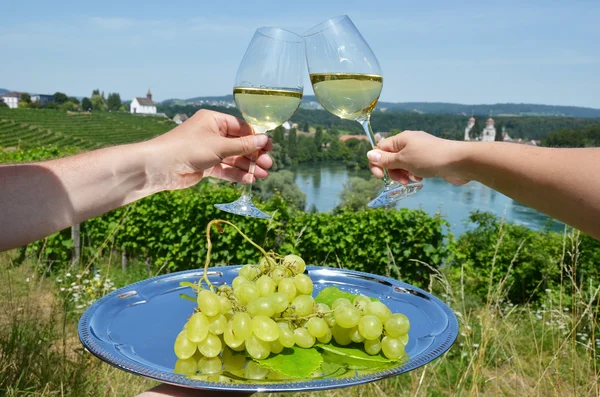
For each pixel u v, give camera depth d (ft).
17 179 4.50
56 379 9.61
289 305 4.69
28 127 230.68
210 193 25.21
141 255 26.66
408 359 4.21
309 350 4.40
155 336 4.67
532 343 14.57
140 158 5.16
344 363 4.28
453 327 4.69
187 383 3.53
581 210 3.58
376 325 4.33
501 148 4.28
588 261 21.94
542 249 23.72
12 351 9.99
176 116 315.58
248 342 4.18
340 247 24.14
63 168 4.73
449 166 5.02
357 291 6.08
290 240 24.54
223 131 6.28
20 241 4.45
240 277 5.32
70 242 24.18
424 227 23.40
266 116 6.66
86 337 4.33
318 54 6.82
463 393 11.53
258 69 6.49
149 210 24.95
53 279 20.57
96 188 4.88
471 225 27.43
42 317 13.64
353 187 63.10
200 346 4.14
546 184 3.77
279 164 148.77
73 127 253.24
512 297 24.62
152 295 5.70
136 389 9.98
